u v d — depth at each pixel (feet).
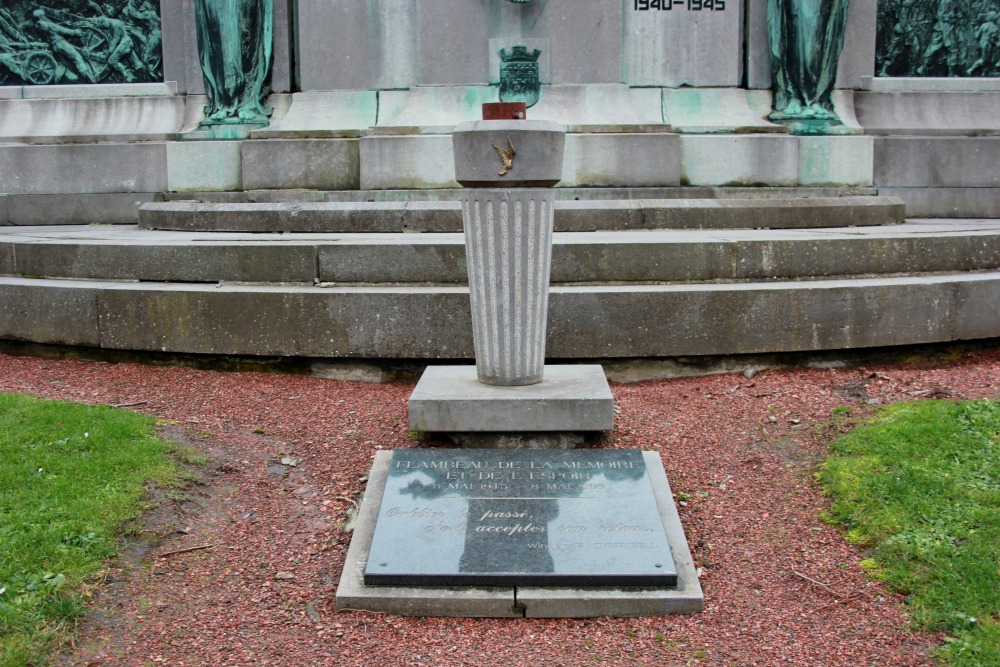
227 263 26.71
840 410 22.45
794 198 36.42
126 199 42.50
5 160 42.80
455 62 39.63
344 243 26.16
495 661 14.94
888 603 16.05
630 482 17.95
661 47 40.81
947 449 19.70
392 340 24.43
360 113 40.42
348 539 17.88
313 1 40.42
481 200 19.49
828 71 41.50
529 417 19.52
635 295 24.27
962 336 26.27
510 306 19.98
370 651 15.17
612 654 15.14
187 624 15.67
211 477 19.63
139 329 25.82
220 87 41.45
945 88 45.24
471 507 17.35
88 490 18.17
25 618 15.05
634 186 38.04
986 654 14.58
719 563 17.38
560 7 39.34
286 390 24.21
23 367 26.61
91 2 45.55
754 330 24.79
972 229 32.07
